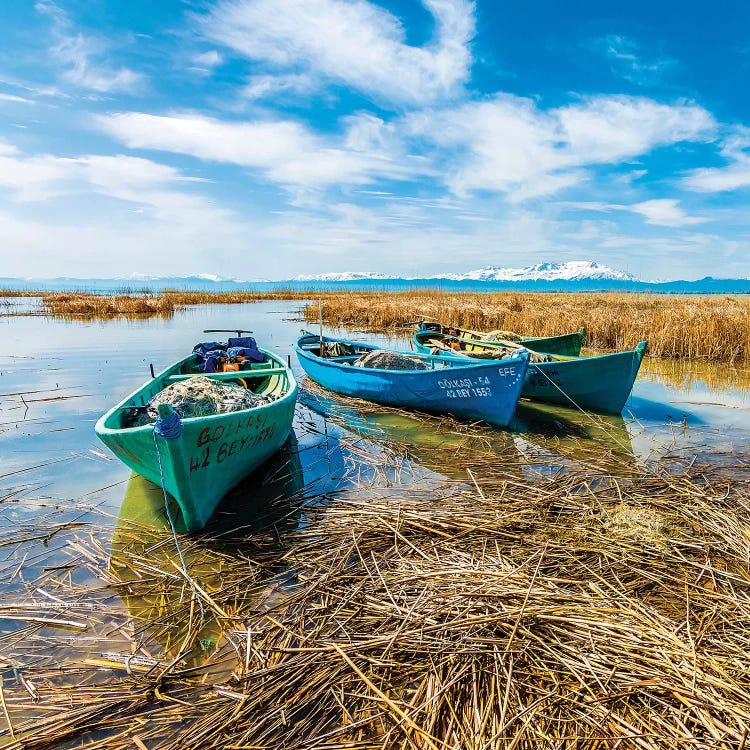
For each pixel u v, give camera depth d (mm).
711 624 3373
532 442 7723
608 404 9219
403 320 24469
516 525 4727
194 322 25719
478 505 5223
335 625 3484
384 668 3066
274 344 18188
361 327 24578
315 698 2889
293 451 7328
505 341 11062
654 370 13523
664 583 3869
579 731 2643
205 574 4246
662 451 7246
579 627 3285
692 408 9711
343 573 4094
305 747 2580
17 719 2807
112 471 6426
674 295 38594
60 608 3768
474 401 8336
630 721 2705
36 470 6410
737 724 2588
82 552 4523
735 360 14633
